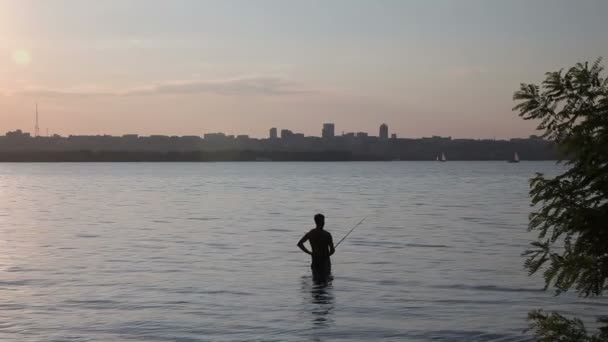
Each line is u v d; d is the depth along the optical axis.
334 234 33.16
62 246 28.25
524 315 14.38
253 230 35.44
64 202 62.34
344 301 16.19
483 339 12.54
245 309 15.31
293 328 13.52
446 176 147.50
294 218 43.44
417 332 13.14
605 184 3.86
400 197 69.00
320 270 18.88
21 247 27.91
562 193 4.04
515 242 29.03
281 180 124.44
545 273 4.05
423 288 17.91
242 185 101.75
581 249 3.92
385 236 32.09
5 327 13.62
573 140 3.93
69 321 14.13
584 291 3.89
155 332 13.20
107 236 32.50
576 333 4.10
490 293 17.06
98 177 147.25
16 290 17.75
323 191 82.62
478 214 46.12
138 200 65.19
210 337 12.80
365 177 142.38
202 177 144.88
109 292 17.44
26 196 73.25
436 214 46.34
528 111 4.11
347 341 12.50
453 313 14.76
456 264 22.41
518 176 144.75
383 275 20.12
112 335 12.98
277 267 21.92
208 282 18.98
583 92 3.96
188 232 34.41
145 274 20.48
